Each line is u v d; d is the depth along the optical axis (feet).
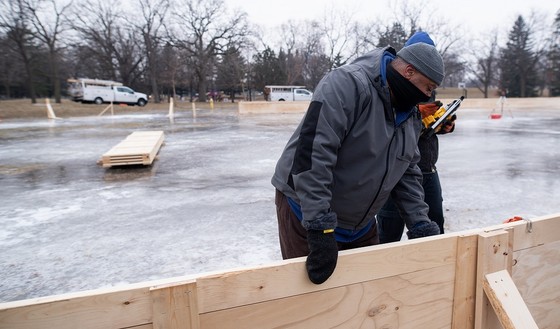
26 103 108.58
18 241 12.12
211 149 31.60
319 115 4.83
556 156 27.43
